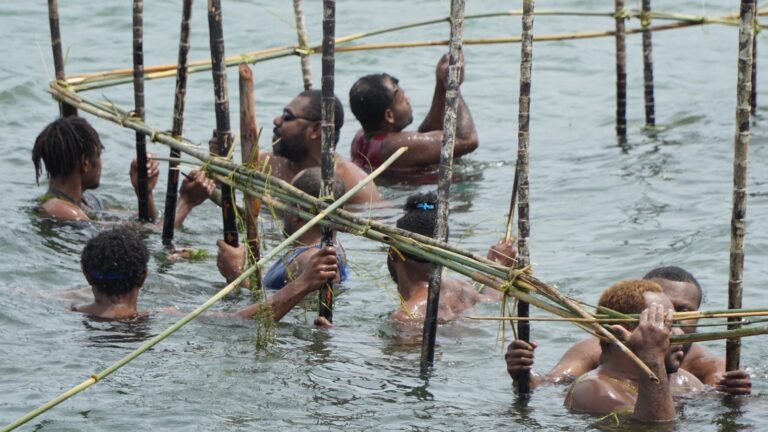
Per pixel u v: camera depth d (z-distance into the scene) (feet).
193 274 72.74
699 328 62.85
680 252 74.69
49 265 71.56
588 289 68.95
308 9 151.84
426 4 154.71
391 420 50.21
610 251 76.23
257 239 65.36
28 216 79.92
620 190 90.63
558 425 49.26
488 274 52.70
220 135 63.67
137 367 55.57
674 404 51.85
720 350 60.44
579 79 128.88
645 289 50.60
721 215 81.82
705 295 66.85
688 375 55.21
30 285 68.08
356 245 80.12
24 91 112.88
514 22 148.46
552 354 59.77
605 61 134.92
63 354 57.00
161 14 145.89
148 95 119.55
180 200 83.66
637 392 50.80
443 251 53.88
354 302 67.87
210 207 88.89
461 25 53.31
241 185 61.98
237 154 102.37
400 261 64.64
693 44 141.28
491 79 128.77
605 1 155.94
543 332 62.80
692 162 96.99
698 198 87.10
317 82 125.70
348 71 130.41
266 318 59.98
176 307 65.98
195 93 120.88
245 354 57.98
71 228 78.69
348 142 108.88
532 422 49.73
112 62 127.34
